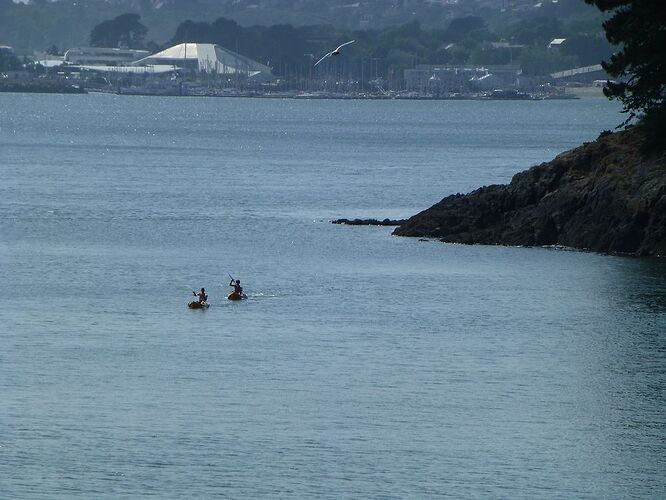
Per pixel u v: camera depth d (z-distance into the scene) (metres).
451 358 170.12
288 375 161.25
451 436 140.12
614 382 160.00
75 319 190.50
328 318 192.62
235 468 130.88
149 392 153.50
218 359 168.25
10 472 129.12
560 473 131.00
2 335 179.88
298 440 138.25
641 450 137.12
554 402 151.75
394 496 125.06
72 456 133.12
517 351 174.12
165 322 189.25
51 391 153.38
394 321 191.00
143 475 129.00
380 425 143.00
